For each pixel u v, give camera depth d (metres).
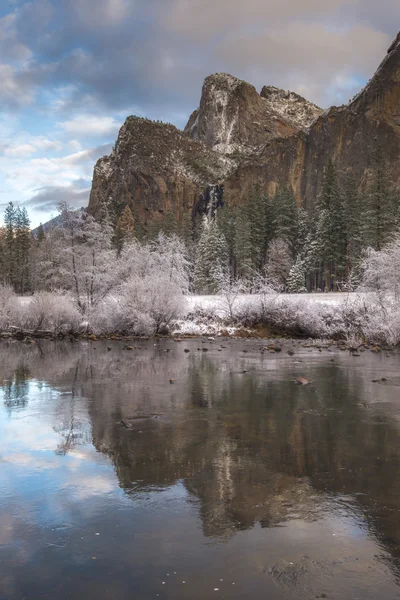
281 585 3.18
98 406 8.80
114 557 3.54
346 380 11.72
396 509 4.40
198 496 4.69
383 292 23.55
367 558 3.54
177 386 10.91
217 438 6.72
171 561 3.49
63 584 3.19
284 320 26.25
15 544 3.73
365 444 6.45
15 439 6.71
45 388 10.68
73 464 5.65
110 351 18.88
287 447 6.31
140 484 5.01
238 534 3.91
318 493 4.77
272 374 12.73
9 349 19.61
